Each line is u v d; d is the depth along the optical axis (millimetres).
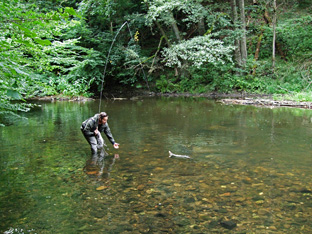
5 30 2148
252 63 17219
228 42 16484
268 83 16453
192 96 16641
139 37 20750
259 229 2660
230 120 8781
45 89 4871
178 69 19250
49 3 15266
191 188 3617
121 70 19000
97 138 5609
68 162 4742
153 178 3979
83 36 16828
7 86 2328
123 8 18078
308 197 3316
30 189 3631
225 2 19125
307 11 19344
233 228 2682
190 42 15250
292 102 12141
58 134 6930
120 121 8742
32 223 2799
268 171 4223
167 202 3234
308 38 17812
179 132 7082
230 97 15484
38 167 4492
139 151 5387
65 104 13812
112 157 5012
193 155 5098
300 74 16359
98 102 14648
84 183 3818
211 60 14875
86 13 17500
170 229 2682
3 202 3258
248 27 19875
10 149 5559
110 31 18344
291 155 5043
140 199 3316
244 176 4023
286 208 3059
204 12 15578
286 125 7879
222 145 5785
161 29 17906
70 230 2672
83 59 17016
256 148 5535
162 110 11227
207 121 8641
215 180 3883
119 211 3037
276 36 18703
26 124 8344
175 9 18422
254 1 19000
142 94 18219
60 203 3230
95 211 3043
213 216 2912
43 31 3844
